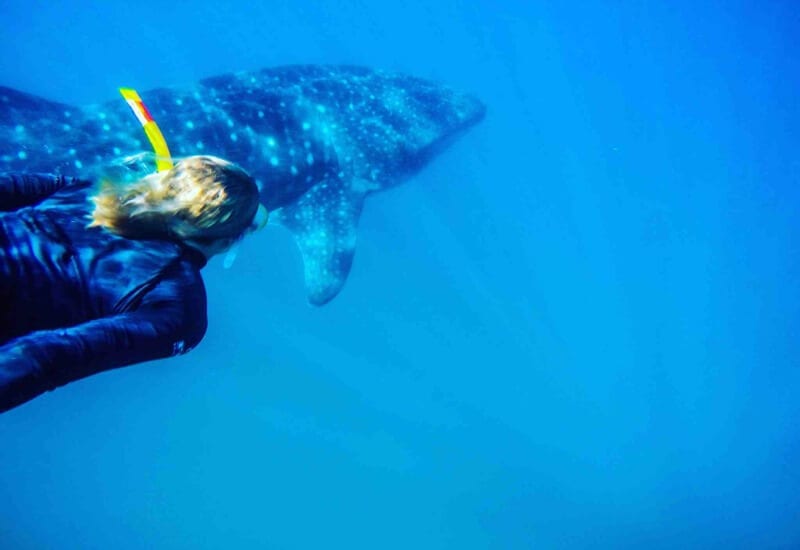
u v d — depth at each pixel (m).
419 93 9.41
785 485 12.13
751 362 13.00
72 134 5.67
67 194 2.00
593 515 11.40
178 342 1.70
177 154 6.16
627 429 12.30
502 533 11.01
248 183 1.95
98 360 1.43
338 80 8.27
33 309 1.66
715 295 13.20
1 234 1.72
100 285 1.76
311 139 7.40
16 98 5.54
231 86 7.03
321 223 7.65
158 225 1.84
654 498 11.78
